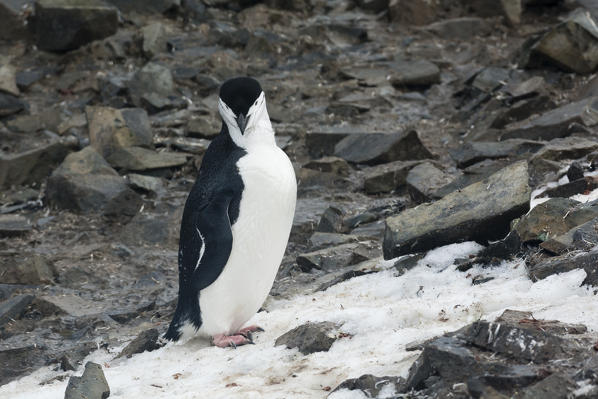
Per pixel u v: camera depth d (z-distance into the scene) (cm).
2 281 2983
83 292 2912
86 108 4222
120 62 5156
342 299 2262
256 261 2036
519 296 1898
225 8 5853
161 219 3441
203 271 2023
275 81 4878
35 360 2392
